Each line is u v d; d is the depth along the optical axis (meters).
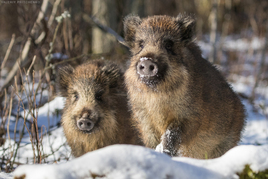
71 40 14.91
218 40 30.98
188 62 8.26
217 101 8.74
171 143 7.77
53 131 12.19
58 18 11.60
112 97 9.67
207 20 34.81
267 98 18.34
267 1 32.03
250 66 24.77
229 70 23.70
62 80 9.95
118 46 16.62
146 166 4.17
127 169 4.13
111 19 19.67
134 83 8.15
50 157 10.04
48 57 11.57
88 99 9.20
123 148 4.29
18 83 14.10
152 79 7.68
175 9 31.81
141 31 8.30
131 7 21.47
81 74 9.66
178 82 7.87
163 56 7.70
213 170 4.60
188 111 8.01
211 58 22.34
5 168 8.91
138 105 8.38
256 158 4.77
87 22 17.31
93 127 9.14
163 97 7.89
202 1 34.69
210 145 8.77
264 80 22.19
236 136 9.62
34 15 15.02
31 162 9.54
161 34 8.02
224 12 36.34
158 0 28.25
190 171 4.34
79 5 16.69
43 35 14.47
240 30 34.66
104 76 9.59
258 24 29.16
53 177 4.07
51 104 13.77
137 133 8.90
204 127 8.40
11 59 22.83
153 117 8.23
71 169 4.15
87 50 18.45
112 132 9.45
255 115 15.42
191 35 8.48
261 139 11.91
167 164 4.23
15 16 24.25
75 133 9.37
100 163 4.14
